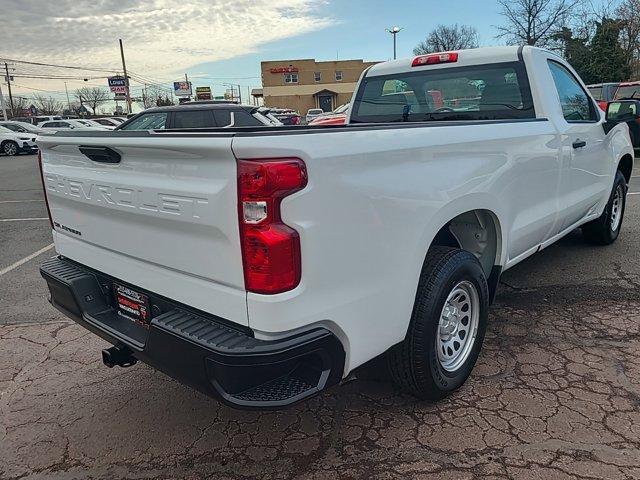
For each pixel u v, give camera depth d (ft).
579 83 15.26
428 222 8.41
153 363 7.74
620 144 17.90
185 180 7.00
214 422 9.68
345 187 6.93
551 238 14.24
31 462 8.77
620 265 16.92
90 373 11.62
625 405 9.56
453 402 9.88
